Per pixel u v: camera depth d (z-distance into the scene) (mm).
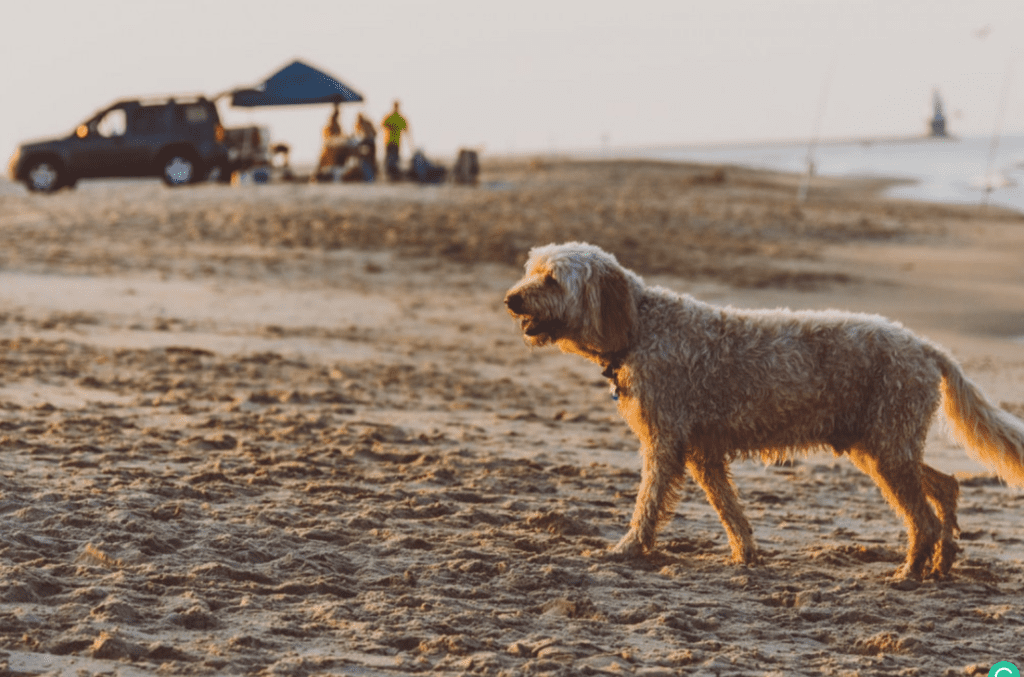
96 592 5215
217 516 6867
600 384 14578
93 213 27875
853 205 46094
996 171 80250
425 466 8938
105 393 11203
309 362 14383
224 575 5703
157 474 7871
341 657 4695
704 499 8734
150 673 4383
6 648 4512
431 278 23500
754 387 6484
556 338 6637
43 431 9102
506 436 10719
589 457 9984
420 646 4914
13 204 29125
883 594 6242
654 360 6566
